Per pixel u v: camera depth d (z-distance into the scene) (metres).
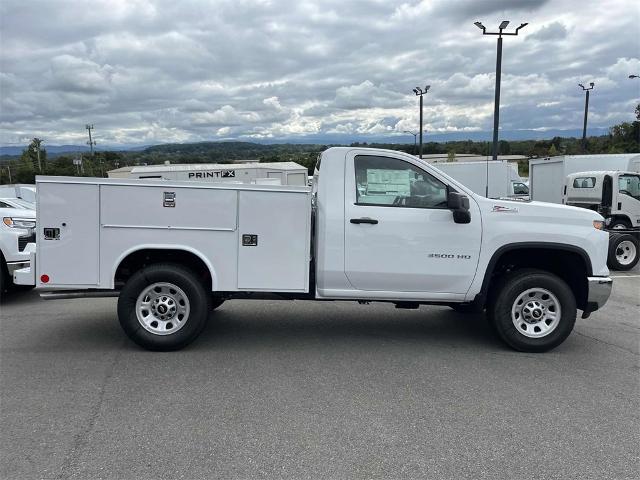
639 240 12.75
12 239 7.92
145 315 5.62
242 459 3.44
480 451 3.58
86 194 5.35
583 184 14.62
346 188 5.59
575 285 6.03
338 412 4.18
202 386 4.70
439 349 5.88
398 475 3.27
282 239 5.55
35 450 3.53
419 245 5.60
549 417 4.13
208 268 5.52
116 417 4.05
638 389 4.73
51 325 6.79
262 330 6.60
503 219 5.66
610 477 3.27
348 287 5.70
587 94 36.56
